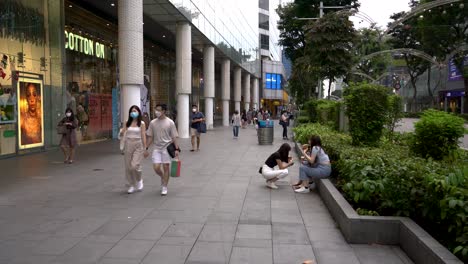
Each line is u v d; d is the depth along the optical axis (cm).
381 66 4094
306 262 462
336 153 910
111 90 2308
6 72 1389
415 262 462
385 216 545
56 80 1688
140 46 1639
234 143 2075
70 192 834
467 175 456
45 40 1619
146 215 658
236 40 4444
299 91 3634
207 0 2927
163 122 805
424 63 4528
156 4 2023
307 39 1977
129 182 827
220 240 540
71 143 1270
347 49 1989
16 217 644
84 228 588
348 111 1070
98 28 2162
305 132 1527
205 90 3312
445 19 3291
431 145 818
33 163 1261
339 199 632
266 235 562
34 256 480
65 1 1808
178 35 2414
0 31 1364
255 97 6606
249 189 876
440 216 483
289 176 1044
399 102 1291
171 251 498
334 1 3095
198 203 743
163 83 3341
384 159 696
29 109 1511
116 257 478
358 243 529
